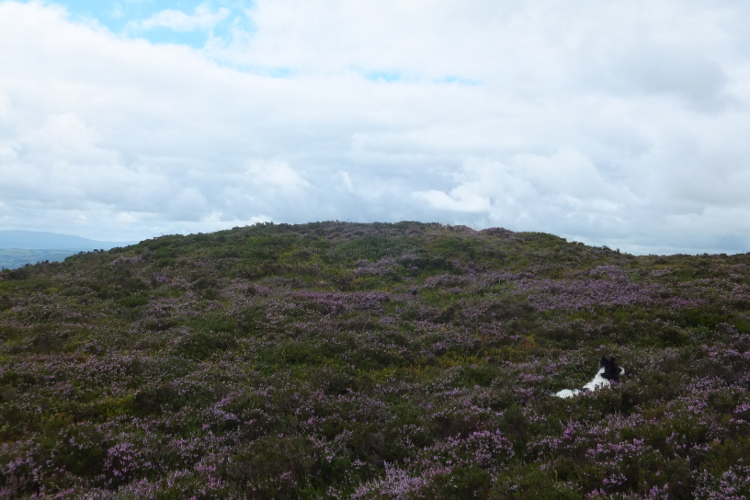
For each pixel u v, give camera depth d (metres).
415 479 6.11
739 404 7.38
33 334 13.88
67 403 9.07
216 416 8.57
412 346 13.91
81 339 13.81
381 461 7.14
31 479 6.17
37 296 18.78
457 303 18.78
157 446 7.39
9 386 9.62
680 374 9.60
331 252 30.02
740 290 17.50
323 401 9.34
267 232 36.16
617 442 6.51
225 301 19.11
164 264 25.62
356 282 23.67
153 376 10.72
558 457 6.37
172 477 6.40
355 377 11.35
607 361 10.17
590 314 16.39
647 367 10.49
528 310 17.36
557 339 14.50
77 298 18.84
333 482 6.49
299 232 36.53
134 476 6.68
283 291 20.92
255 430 8.12
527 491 5.45
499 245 31.72
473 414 8.12
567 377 10.59
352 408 8.96
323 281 23.69
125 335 14.34
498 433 7.39
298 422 8.37
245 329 14.96
